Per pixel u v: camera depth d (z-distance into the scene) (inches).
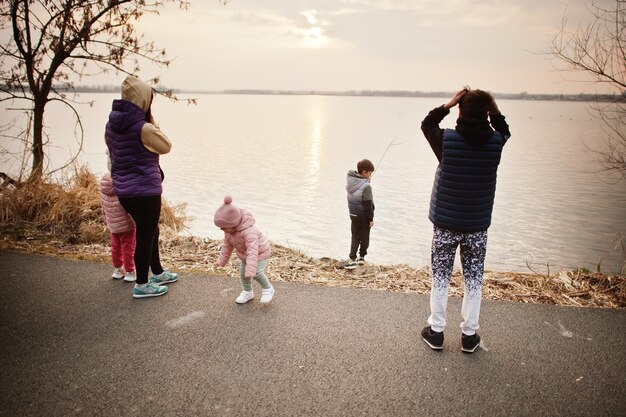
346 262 232.5
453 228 130.0
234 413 108.6
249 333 146.0
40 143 304.0
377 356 134.0
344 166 2637.8
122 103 155.6
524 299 178.2
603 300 177.5
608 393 117.8
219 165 2541.8
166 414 107.7
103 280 187.3
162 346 137.3
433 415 109.0
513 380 123.0
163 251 233.9
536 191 1793.8
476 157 125.0
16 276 189.2
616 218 1286.9
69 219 260.1
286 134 5812.0
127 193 159.8
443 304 135.9
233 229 158.6
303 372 125.3
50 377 120.8
